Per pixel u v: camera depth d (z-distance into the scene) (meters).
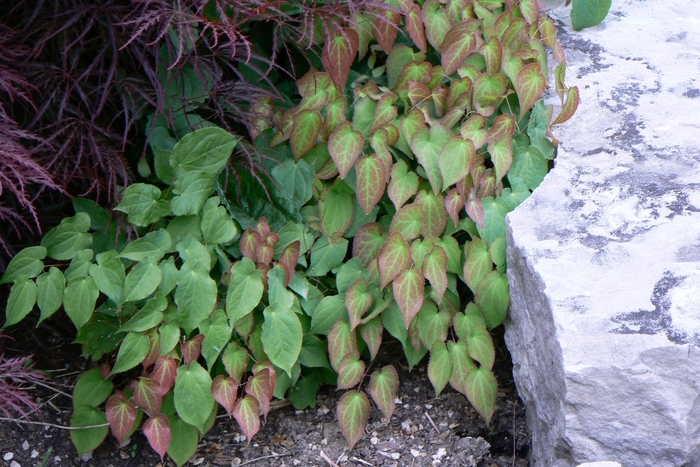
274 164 2.58
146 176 2.59
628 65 2.91
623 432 2.01
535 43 2.76
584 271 2.17
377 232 2.56
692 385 1.93
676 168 2.48
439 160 2.48
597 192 2.43
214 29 2.15
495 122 2.56
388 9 2.48
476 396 2.43
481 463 2.44
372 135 2.52
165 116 2.38
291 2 2.51
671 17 3.21
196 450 2.49
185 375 2.29
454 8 2.80
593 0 3.05
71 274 2.31
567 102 2.62
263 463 2.44
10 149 2.11
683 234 2.24
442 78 2.70
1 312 2.71
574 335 2.02
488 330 2.53
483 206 2.52
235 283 2.34
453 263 2.55
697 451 2.00
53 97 2.37
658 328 1.98
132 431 2.36
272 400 2.65
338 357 2.46
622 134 2.62
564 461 2.13
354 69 2.90
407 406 2.61
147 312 2.30
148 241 2.36
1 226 2.59
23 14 2.37
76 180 2.52
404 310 2.41
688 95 2.75
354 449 2.48
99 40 2.44
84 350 2.46
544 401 2.21
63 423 2.50
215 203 2.42
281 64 2.94
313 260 2.55
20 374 2.25
